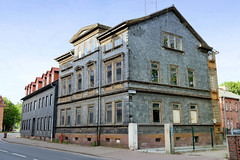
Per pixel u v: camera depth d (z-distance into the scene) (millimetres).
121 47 21531
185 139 22875
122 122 20172
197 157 13875
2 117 82188
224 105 42000
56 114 31859
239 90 65250
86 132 24719
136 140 19000
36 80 43781
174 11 25688
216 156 14164
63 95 30406
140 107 20406
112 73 22219
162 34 23984
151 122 20812
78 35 28656
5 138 40719
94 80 24594
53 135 31141
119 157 15055
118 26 21734
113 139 20969
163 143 21109
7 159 13258
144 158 14195
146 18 22609
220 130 26766
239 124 45500
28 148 21688
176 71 24266
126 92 20125
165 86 22656
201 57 27484
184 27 26516
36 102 40188
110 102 21938
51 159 13586
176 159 13297
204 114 25562
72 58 30156
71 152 18750
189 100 24469
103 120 22531
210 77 28047
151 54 22438
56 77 35656
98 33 25141
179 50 24906
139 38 21859
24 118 45469
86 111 25234
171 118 22359
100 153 17172
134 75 20656
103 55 23938
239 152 12102
